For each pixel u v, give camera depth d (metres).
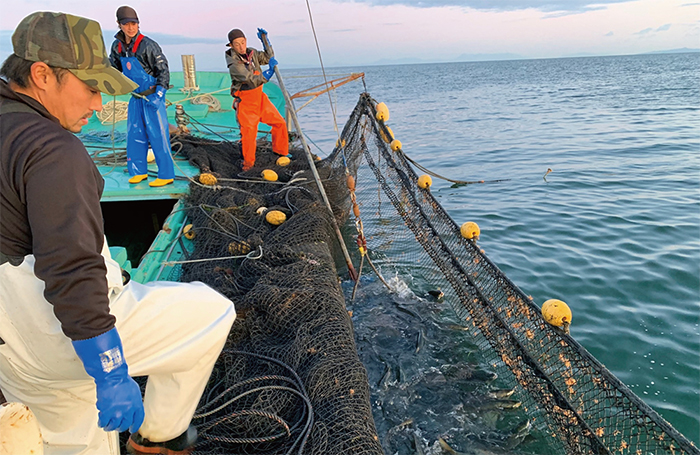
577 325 5.95
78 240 1.53
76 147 1.58
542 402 3.74
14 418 1.27
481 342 5.08
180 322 2.06
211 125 11.29
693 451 2.62
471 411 4.25
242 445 2.77
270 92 13.34
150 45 6.42
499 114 30.50
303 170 8.20
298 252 4.97
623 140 18.72
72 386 1.92
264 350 3.64
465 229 5.22
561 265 7.58
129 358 1.99
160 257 5.29
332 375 3.19
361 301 6.02
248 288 4.63
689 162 14.36
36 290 1.71
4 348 1.79
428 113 32.72
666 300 6.50
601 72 118.62
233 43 7.80
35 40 1.60
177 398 2.31
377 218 8.23
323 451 2.65
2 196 1.54
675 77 80.62
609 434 3.16
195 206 6.32
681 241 8.38
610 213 9.95
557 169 14.11
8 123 1.55
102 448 2.06
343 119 30.05
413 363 4.86
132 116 6.82
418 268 6.83
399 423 4.12
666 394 4.75
